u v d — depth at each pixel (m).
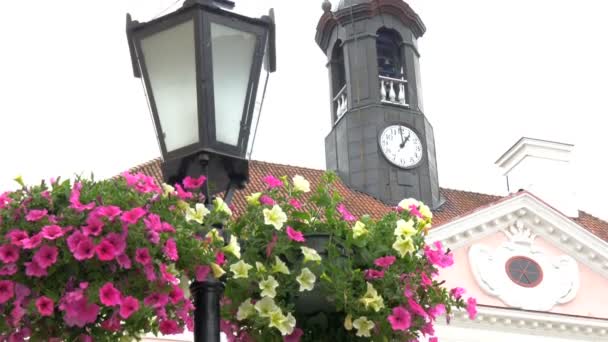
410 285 3.32
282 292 3.24
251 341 3.26
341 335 3.32
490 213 14.95
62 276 2.86
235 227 3.29
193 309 3.00
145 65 3.18
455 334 13.94
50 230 2.84
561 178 18.27
